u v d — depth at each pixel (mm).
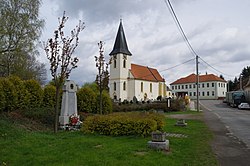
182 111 37500
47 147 8609
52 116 15742
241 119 23859
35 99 18359
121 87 72688
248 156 8508
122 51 73125
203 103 64938
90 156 7414
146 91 77875
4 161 7051
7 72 26031
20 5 22828
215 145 10422
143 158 7320
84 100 21438
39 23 23672
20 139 9742
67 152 7891
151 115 13164
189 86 107438
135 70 77250
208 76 103938
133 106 35031
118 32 74688
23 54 23312
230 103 53031
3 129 10891
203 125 18109
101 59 20031
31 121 14461
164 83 85625
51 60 12648
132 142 9750
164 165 6781
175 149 8898
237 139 12094
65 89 15188
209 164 7273
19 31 22500
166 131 13719
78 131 12742
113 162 6879
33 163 6832
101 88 19938
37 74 47594
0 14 21922
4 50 22312
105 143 9461
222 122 20859
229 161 7848
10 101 16281
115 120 11617
